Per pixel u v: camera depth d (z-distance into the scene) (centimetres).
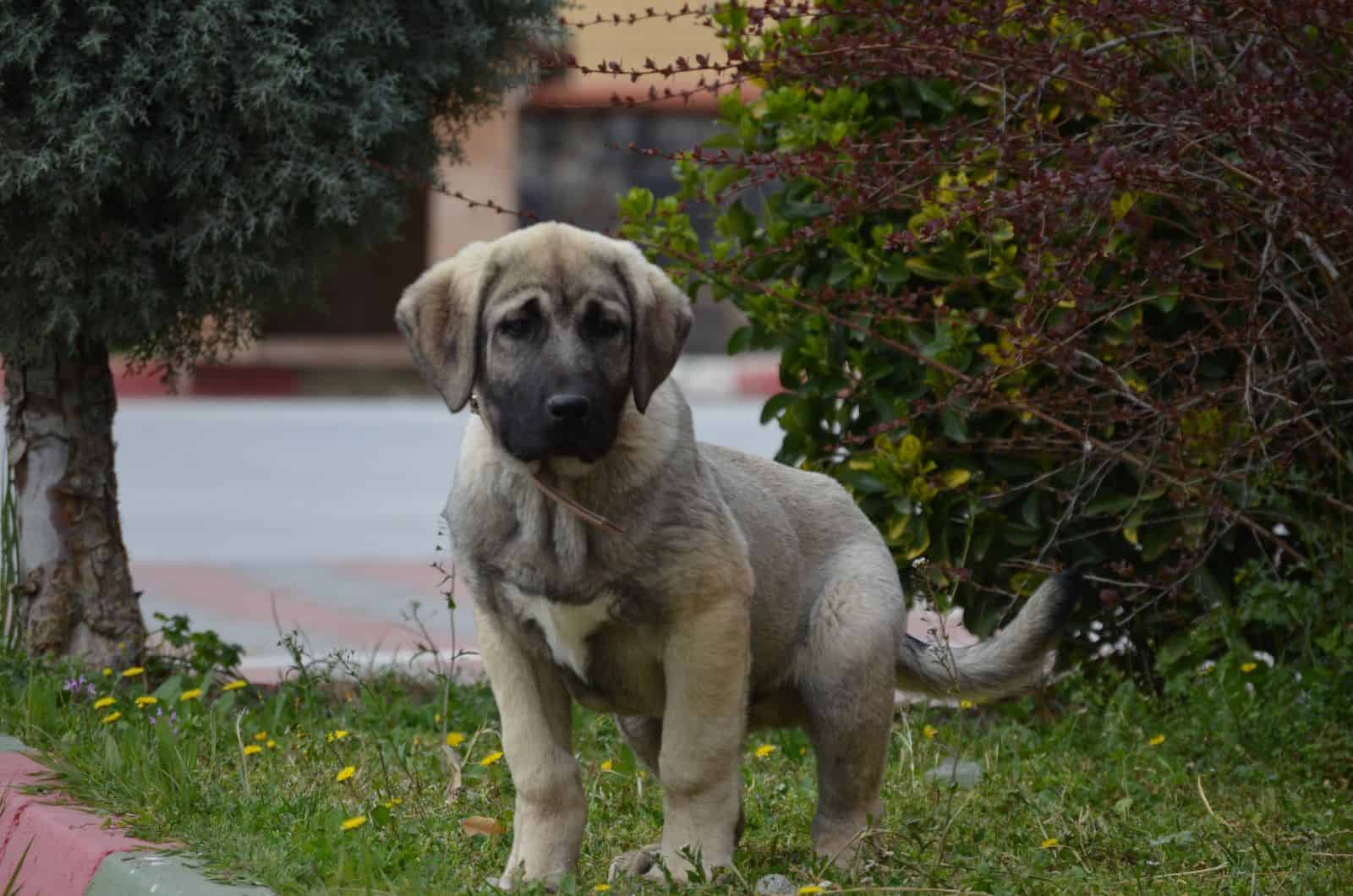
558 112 4053
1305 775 935
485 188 4062
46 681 988
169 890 662
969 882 709
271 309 1142
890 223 1071
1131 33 864
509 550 701
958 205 852
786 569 773
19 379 1103
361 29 1032
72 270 1021
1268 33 784
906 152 1008
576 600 695
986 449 1072
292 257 1080
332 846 711
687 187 1145
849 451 1130
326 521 2423
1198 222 859
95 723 941
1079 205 800
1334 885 722
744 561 714
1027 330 852
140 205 1052
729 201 1134
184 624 1170
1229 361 1058
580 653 712
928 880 708
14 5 988
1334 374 931
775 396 1130
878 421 1095
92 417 1114
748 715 796
